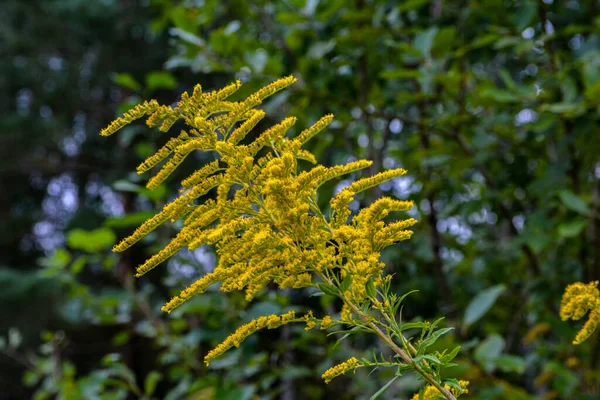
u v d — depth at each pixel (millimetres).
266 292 3465
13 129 16953
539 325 4012
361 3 4688
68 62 17672
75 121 18875
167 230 4242
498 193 4375
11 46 17125
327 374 1680
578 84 4094
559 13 4609
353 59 4543
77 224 16141
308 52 4285
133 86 4332
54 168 17984
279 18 4457
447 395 1612
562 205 3924
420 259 4758
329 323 1757
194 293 1753
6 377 15484
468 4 4832
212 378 3451
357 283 1749
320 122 1916
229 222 1794
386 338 1679
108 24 16203
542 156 4273
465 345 3500
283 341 3967
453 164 4242
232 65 4461
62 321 14391
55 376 4984
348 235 1756
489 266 4891
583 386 4004
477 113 4684
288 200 1749
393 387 3941
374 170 4309
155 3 5129
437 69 4355
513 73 5809
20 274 15250
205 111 1807
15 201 20203
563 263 4320
